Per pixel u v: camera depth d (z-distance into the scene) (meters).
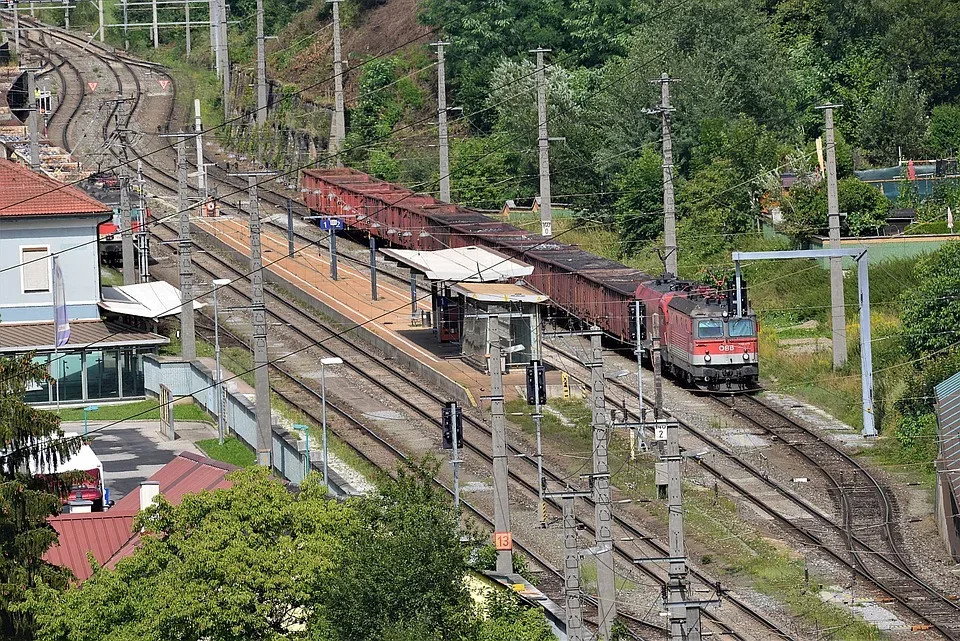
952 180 105.31
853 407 74.56
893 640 50.75
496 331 49.94
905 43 123.88
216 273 107.38
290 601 42.25
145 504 52.16
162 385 76.75
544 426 73.44
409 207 107.19
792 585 55.59
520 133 123.56
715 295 77.62
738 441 71.25
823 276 92.88
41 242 85.75
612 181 116.69
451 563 42.44
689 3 119.19
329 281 103.12
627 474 67.19
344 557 42.00
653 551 59.16
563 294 90.00
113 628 41.53
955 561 57.97
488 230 100.00
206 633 41.25
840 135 115.81
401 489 44.34
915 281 88.19
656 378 54.00
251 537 43.09
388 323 92.62
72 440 47.44
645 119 116.25
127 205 96.56
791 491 65.31
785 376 80.12
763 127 113.00
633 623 52.41
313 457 69.31
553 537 60.59
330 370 85.06
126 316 87.12
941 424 62.72
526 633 43.22
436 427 74.25
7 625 44.69
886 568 57.34
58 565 48.56
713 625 52.16
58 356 81.88
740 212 105.50
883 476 67.12
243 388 81.00
